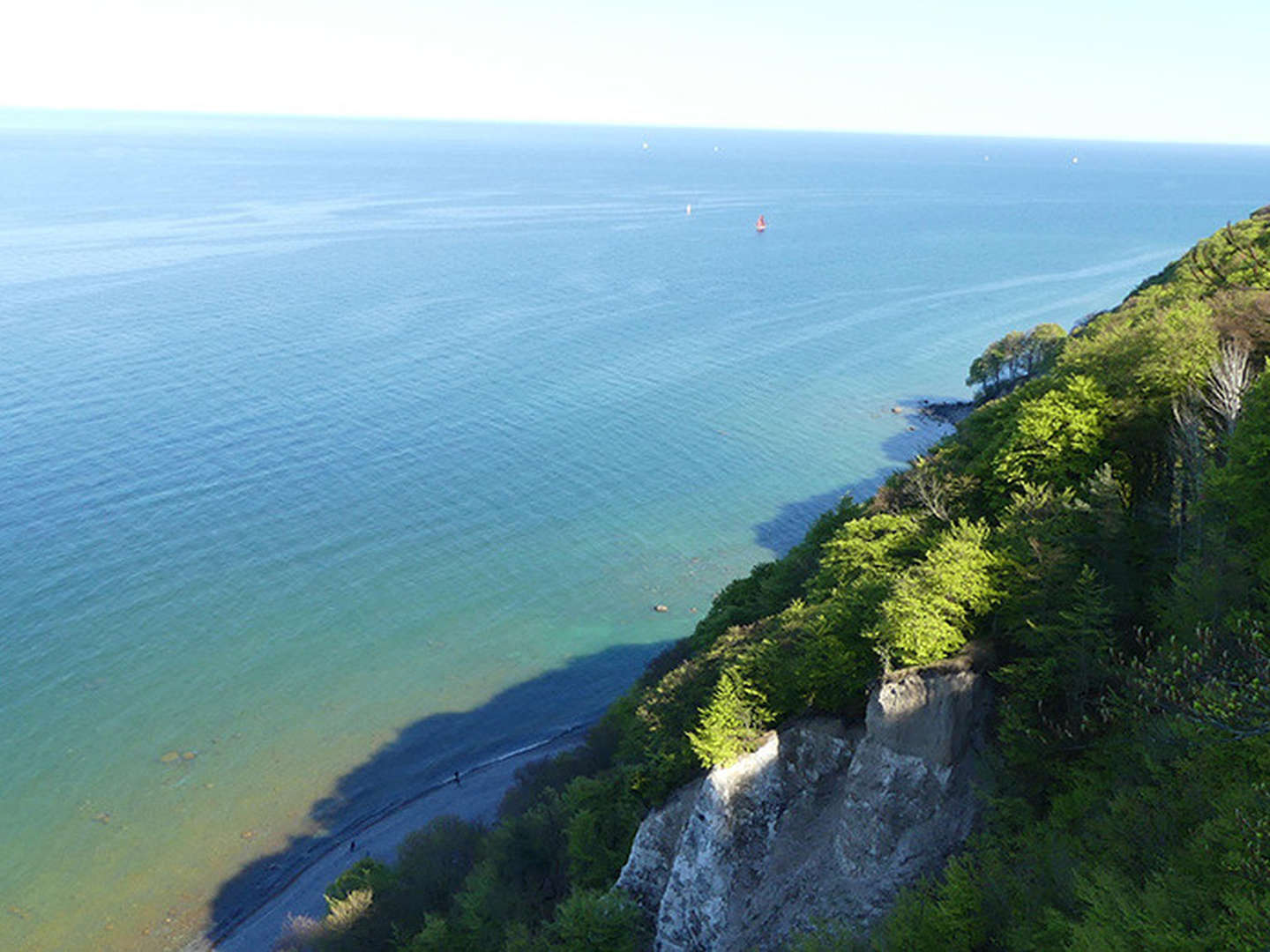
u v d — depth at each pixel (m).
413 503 126.81
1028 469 50.59
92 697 86.81
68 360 169.00
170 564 107.69
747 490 136.75
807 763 43.47
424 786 79.88
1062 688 37.31
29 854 70.62
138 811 75.38
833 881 40.19
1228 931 22.73
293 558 111.44
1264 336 50.88
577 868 53.72
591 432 154.25
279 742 84.00
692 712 50.38
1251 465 35.75
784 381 185.00
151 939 64.62
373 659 95.88
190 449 136.50
